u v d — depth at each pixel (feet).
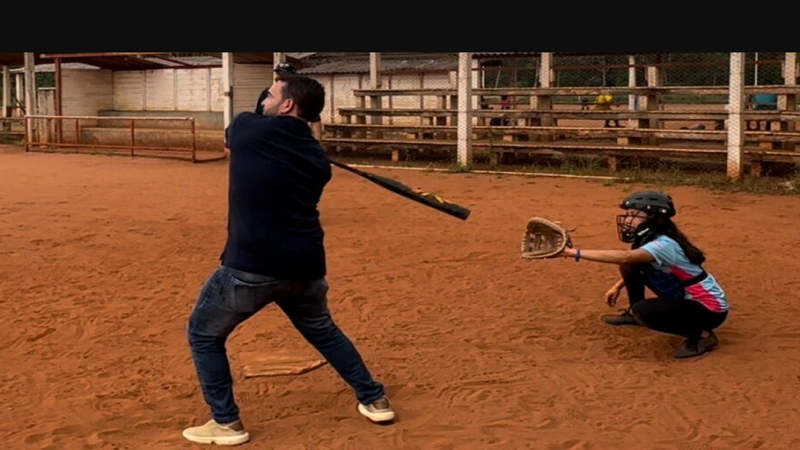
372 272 28.91
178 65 90.38
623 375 18.70
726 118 57.16
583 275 28.19
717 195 48.11
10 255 31.42
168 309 24.29
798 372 18.79
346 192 50.21
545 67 67.77
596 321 22.91
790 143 56.65
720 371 18.89
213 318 14.85
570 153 60.95
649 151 57.62
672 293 19.81
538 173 59.11
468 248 32.94
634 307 19.95
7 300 25.12
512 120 76.33
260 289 14.65
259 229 14.48
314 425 16.10
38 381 18.48
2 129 104.01
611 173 58.03
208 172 62.75
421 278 28.04
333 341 15.87
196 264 30.19
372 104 76.38
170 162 71.26
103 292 26.14
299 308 15.51
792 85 58.18
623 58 88.17
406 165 66.59
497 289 26.50
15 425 16.06
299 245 14.71
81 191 50.62
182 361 19.84
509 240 34.60
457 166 62.59
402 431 15.78
